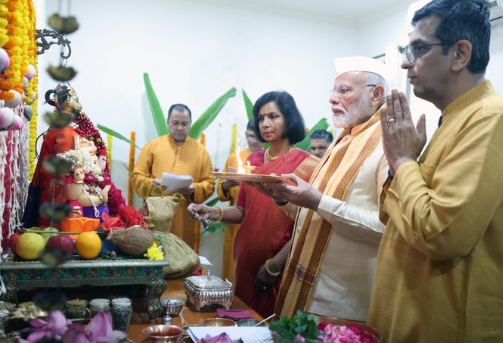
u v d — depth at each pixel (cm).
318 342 98
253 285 243
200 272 203
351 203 172
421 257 119
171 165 419
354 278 171
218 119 507
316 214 180
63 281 132
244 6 518
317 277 175
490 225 113
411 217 112
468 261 112
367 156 174
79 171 155
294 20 538
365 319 171
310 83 544
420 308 116
